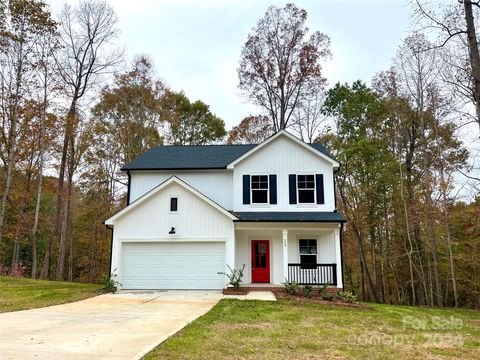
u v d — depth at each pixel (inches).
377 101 1091.9
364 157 1047.0
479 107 427.5
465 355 273.7
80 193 1326.3
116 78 1221.1
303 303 528.7
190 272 655.8
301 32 1184.2
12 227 1102.4
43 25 946.7
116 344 267.9
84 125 1139.3
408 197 1032.8
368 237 1182.3
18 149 966.4
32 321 362.9
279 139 748.6
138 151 1210.0
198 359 235.0
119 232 668.7
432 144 986.7
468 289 1013.8
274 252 704.4
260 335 314.3
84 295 572.4
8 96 925.8
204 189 757.3
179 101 1488.7
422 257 1037.8
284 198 723.4
